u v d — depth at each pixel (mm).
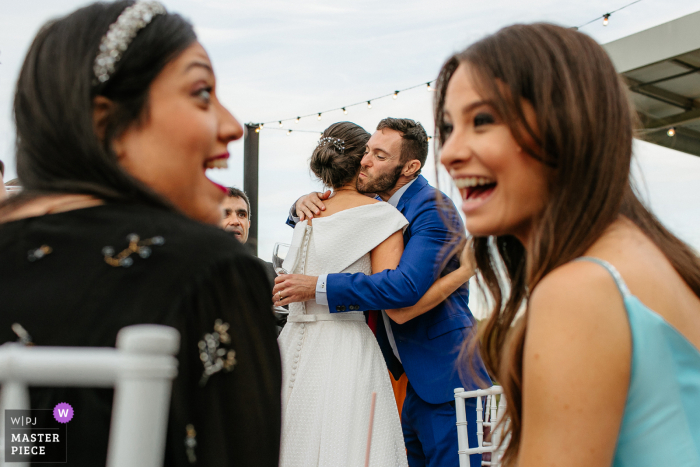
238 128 948
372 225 2406
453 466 2459
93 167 812
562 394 817
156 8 875
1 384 629
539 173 956
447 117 1132
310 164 2566
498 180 965
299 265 2404
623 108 979
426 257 2320
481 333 1296
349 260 2357
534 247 951
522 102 951
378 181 2752
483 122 973
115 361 505
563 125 933
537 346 853
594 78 963
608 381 819
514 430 1048
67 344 694
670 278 922
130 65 829
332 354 2238
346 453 2082
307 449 2137
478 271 1318
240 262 784
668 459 829
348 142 2500
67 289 723
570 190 940
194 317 723
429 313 2521
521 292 1232
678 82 5480
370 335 2344
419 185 2785
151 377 502
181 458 691
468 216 1007
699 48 4840
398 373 2662
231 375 736
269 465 738
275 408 760
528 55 957
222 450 707
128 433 490
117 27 834
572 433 811
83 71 820
